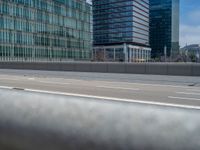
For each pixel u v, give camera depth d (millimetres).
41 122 1107
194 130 843
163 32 169625
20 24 71188
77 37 94125
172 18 168875
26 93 1282
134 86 14727
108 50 141375
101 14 144875
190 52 112250
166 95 11055
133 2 138000
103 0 144125
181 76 20922
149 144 881
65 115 1078
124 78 20156
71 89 13078
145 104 1069
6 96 1276
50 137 1070
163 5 169250
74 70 27641
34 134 1105
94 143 976
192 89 13406
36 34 76562
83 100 1135
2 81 17531
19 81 17578
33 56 75250
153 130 897
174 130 868
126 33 139000
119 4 140125
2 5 65812
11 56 68188
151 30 172875
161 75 21984
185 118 892
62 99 1159
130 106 1028
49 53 81438
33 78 20266
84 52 97688
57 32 85000
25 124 1136
